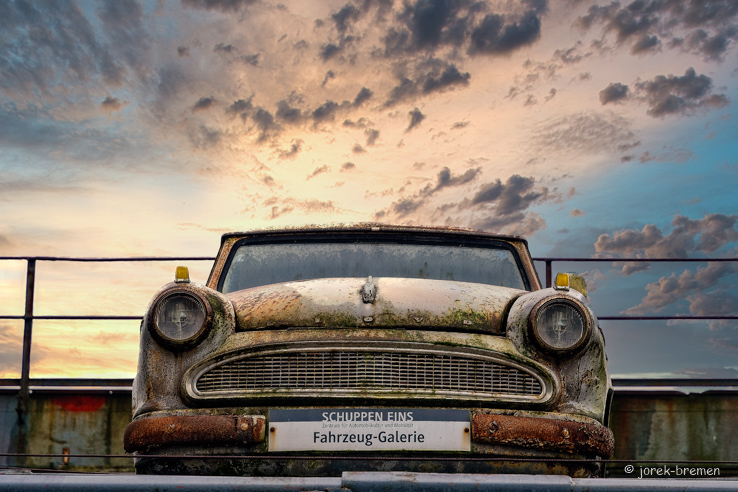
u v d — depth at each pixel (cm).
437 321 329
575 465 317
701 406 607
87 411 629
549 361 327
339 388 314
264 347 318
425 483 247
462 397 315
